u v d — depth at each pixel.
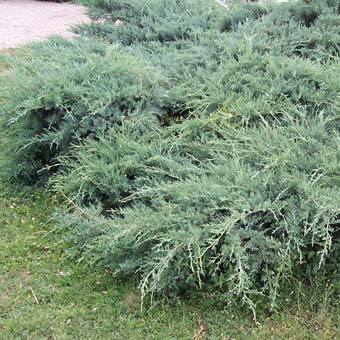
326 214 2.57
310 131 3.13
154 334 2.56
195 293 2.71
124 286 2.82
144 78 3.69
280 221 2.65
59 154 3.66
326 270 2.77
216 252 2.66
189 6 5.00
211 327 2.59
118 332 2.57
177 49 4.47
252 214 2.69
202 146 3.24
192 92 3.71
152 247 2.69
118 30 4.89
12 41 7.61
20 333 2.55
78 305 2.72
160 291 2.72
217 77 3.75
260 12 4.74
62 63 3.85
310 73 3.61
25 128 3.64
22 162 3.70
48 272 2.93
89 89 3.53
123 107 3.57
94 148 3.33
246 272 2.63
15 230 3.28
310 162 2.89
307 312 2.64
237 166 2.91
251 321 2.60
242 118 3.33
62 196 3.50
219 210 2.75
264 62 3.77
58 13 9.53
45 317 2.63
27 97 3.51
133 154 3.27
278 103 3.44
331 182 2.80
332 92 3.47
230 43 4.11
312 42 4.12
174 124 3.46
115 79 3.65
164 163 3.16
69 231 3.22
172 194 2.88
